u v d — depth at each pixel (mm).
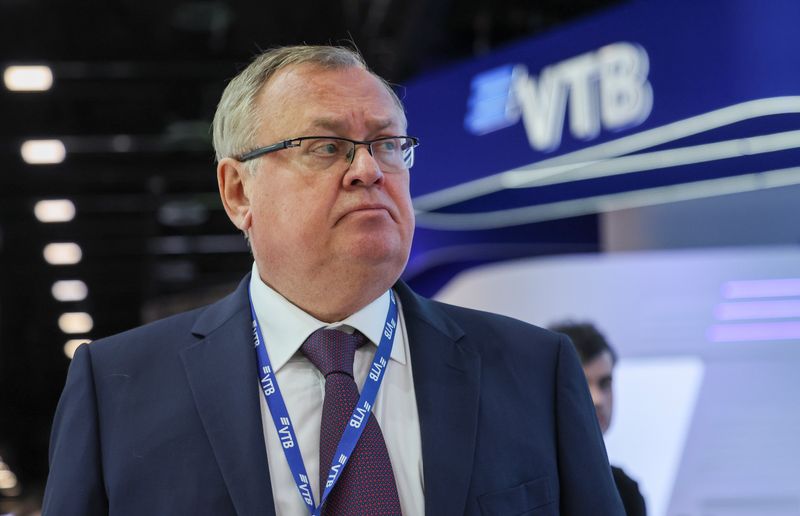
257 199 1520
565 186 5133
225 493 1347
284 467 1395
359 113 1491
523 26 6758
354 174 1444
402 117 1590
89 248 12688
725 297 4406
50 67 7879
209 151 9578
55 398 16969
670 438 4219
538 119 4973
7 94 8430
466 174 5332
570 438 1506
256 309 1547
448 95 5531
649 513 4145
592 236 6020
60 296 14211
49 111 8742
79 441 1419
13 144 9336
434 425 1427
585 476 1485
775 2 4070
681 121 4336
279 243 1477
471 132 5348
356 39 6730
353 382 1447
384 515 1332
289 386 1463
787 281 4344
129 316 14906
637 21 4551
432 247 5934
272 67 1569
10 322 14742
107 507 1398
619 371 4387
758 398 4246
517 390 1511
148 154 9727
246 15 7078
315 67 1534
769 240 4863
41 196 10867
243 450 1373
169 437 1396
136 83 8266
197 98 8492
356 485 1349
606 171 4770
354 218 1441
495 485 1401
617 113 4609
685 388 4305
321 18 6906
